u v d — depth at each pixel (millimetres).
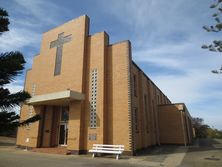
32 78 23031
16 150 19031
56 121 20734
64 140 19625
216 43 9938
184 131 25422
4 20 3119
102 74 17703
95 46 18938
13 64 2838
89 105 17594
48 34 22922
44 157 14117
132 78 18219
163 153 16984
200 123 59688
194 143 28406
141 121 20375
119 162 12422
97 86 17656
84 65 18703
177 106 26781
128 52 17641
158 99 29969
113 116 16938
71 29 20766
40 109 20250
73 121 17359
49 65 21562
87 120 17266
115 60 18125
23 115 21594
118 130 16422
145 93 23609
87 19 20297
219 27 9789
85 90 18172
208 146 22719
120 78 17453
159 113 27641
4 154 15570
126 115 16359
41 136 19688
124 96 16859
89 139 16719
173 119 26531
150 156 15188
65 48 20641
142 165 11414
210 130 54344
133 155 15383
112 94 17469
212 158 13734
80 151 16406
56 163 11555
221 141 31750
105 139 16422
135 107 19516
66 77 19469
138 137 18750
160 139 26500
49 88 20625
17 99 3012
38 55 23328
